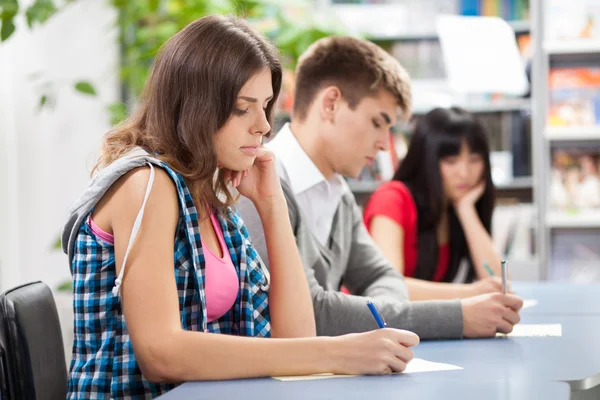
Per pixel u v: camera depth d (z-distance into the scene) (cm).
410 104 234
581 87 497
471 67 392
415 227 297
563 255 505
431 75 504
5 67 441
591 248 503
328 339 144
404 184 301
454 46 392
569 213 495
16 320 154
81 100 483
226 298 166
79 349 152
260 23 467
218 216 171
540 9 487
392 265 267
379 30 500
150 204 146
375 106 225
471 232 308
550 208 498
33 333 157
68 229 153
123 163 148
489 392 127
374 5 504
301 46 440
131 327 142
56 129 473
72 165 481
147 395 148
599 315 225
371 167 502
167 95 156
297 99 233
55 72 474
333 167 232
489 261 306
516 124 502
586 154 503
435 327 187
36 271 458
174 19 482
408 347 147
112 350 149
